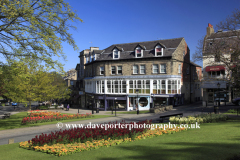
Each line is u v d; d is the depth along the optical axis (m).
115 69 40.88
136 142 10.61
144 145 9.68
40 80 36.34
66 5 16.64
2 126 19.97
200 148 8.22
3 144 13.06
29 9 14.55
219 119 17.47
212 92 37.44
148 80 37.72
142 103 38.53
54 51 16.17
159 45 36.69
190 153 7.64
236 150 7.64
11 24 15.09
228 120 17.70
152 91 37.31
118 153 8.58
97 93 43.19
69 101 60.91
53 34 16.50
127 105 39.22
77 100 57.53
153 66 37.31
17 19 15.42
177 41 38.50
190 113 26.59
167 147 8.90
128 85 39.53
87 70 49.34
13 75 16.62
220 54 24.09
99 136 11.00
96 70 43.28
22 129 18.09
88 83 48.47
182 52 39.38
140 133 11.99
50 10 16.33
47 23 16.55
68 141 10.72
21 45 15.81
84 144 10.16
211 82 35.34
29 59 15.73
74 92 59.22
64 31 16.83
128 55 39.84
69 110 43.78
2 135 16.17
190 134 11.68
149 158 7.50
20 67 15.84
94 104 44.53
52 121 23.50
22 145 11.14
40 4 15.58
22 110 46.53
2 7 13.72
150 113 30.09
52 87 40.16
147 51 38.53
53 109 46.19
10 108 55.00
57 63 16.67
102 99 42.97
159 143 9.89
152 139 11.19
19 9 14.12
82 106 52.94
